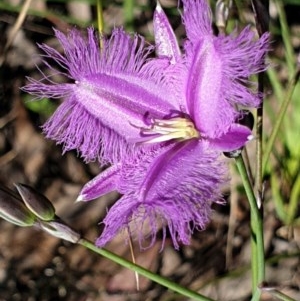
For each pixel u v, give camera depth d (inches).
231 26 5.4
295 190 6.5
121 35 4.5
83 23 6.8
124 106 4.5
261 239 4.4
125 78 4.5
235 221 7.3
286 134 6.5
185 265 7.2
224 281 7.0
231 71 4.0
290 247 7.0
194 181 4.2
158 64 4.5
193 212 4.1
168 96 4.5
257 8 4.2
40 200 4.2
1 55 7.7
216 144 4.1
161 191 4.2
